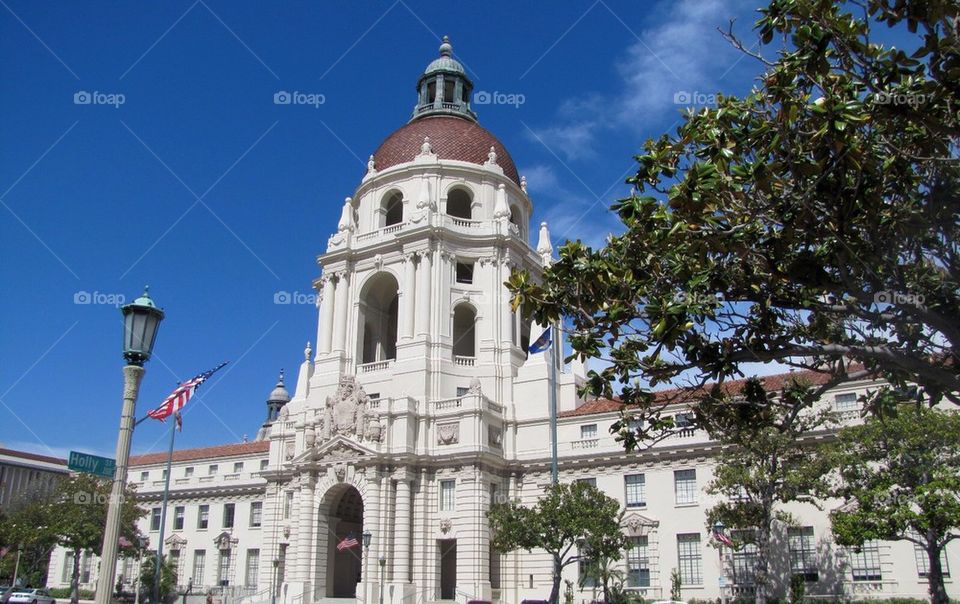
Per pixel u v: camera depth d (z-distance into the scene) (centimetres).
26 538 6644
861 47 1538
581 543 4812
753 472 4406
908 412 3838
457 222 6975
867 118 1476
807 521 4981
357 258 7106
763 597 4250
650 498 5541
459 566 5578
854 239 1630
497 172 7431
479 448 5778
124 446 1769
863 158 1537
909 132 1608
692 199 1656
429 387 6234
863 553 4794
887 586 4656
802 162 1562
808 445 4978
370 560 5622
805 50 1560
